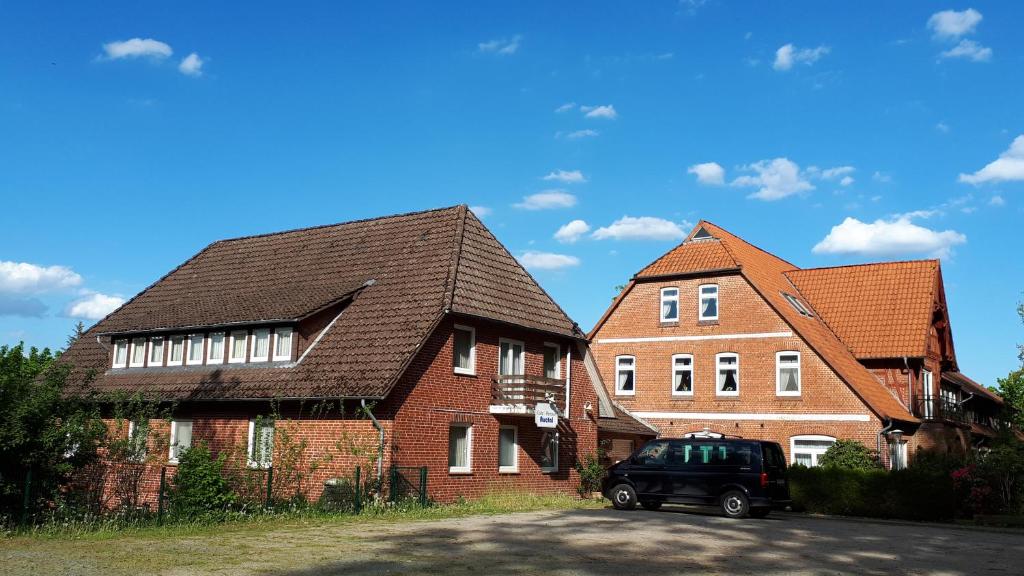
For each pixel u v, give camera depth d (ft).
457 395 81.87
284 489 74.90
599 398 104.27
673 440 75.97
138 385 91.61
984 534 66.80
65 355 105.50
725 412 119.24
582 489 97.25
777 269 140.05
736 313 120.98
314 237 106.42
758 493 70.74
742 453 72.38
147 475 83.30
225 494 63.16
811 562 46.78
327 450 76.33
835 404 110.73
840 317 127.85
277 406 79.25
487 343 86.79
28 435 56.90
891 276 130.62
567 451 95.86
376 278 90.02
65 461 59.26
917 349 118.21
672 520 66.23
